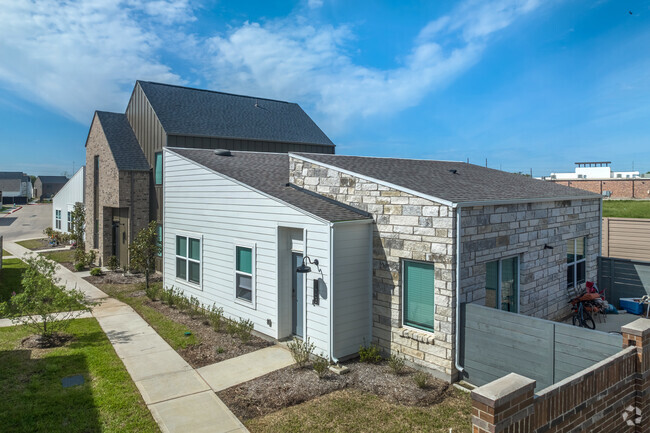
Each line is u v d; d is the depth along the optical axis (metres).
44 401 7.08
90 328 11.23
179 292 14.01
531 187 12.43
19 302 10.26
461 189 9.82
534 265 10.59
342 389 7.70
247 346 9.93
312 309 9.29
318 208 9.68
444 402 7.28
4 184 88.88
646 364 5.91
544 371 7.12
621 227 15.14
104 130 20.47
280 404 7.12
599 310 11.72
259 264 10.70
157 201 19.09
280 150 21.05
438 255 8.23
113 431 6.25
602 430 5.27
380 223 9.37
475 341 7.97
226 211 11.89
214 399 7.31
